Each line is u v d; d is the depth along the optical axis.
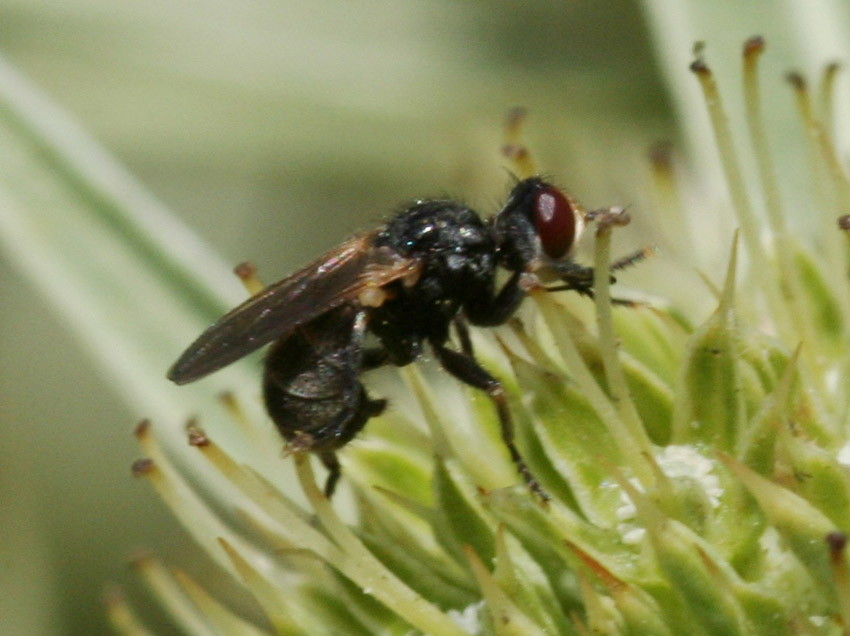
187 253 0.06
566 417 0.05
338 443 0.05
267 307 0.05
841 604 0.05
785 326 0.05
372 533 0.05
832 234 0.05
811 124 0.05
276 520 0.05
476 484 0.05
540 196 0.05
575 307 0.05
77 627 0.06
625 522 0.05
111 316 0.06
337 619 0.05
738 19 0.06
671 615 0.05
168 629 0.06
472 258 0.05
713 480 0.05
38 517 0.06
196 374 0.05
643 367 0.05
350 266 0.05
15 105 0.06
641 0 0.06
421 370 0.05
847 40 0.06
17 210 0.06
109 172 0.06
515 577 0.05
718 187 0.06
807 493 0.05
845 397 0.05
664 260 0.06
